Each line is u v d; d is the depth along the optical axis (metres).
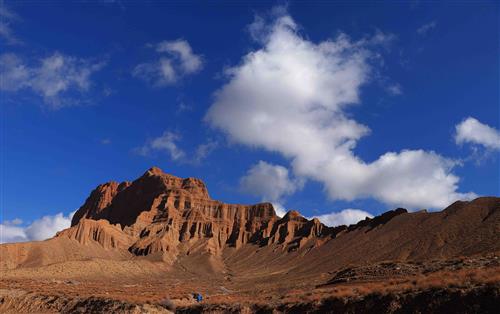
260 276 189.12
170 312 59.81
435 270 64.69
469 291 34.06
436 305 34.78
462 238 122.94
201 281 171.88
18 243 190.50
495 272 38.22
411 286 38.75
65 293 75.19
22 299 73.19
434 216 157.50
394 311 36.66
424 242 134.88
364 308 38.78
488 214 131.38
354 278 76.75
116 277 167.12
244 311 49.28
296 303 45.59
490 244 104.62
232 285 149.75
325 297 43.44
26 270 151.75
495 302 32.19
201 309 54.66
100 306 62.91
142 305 60.44
